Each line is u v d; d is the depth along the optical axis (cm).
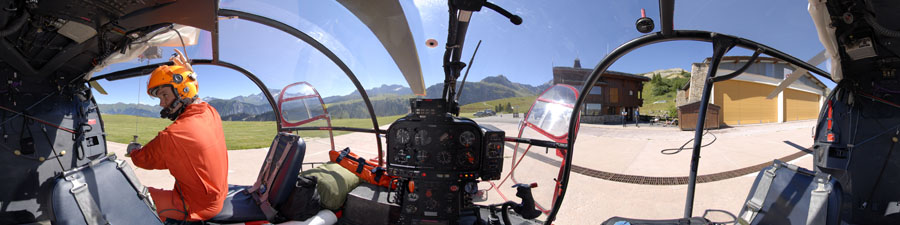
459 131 253
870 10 220
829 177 161
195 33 341
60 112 273
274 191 261
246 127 1617
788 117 1931
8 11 174
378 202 295
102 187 178
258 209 263
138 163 203
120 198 184
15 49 209
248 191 284
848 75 280
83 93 295
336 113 739
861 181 280
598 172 546
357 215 307
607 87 2284
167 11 197
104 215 172
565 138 382
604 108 2275
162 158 200
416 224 265
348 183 326
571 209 373
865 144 277
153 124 1681
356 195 310
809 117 2150
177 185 216
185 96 214
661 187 458
